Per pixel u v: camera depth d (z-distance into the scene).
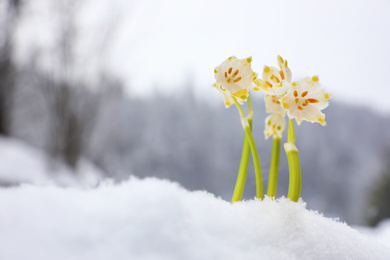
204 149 6.81
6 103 2.04
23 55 1.84
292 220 0.28
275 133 0.34
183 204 0.27
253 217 0.28
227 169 6.71
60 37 1.61
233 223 0.27
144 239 0.24
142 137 6.70
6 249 0.23
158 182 0.30
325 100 0.31
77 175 1.57
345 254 0.28
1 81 1.94
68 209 0.26
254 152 0.33
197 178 6.69
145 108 6.97
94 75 1.67
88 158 1.73
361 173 5.90
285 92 0.32
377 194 3.44
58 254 0.23
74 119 1.61
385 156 3.61
